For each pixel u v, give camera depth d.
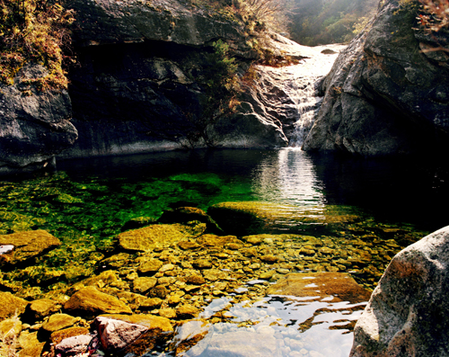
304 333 2.50
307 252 4.16
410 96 10.23
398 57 10.30
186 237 4.80
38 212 6.12
